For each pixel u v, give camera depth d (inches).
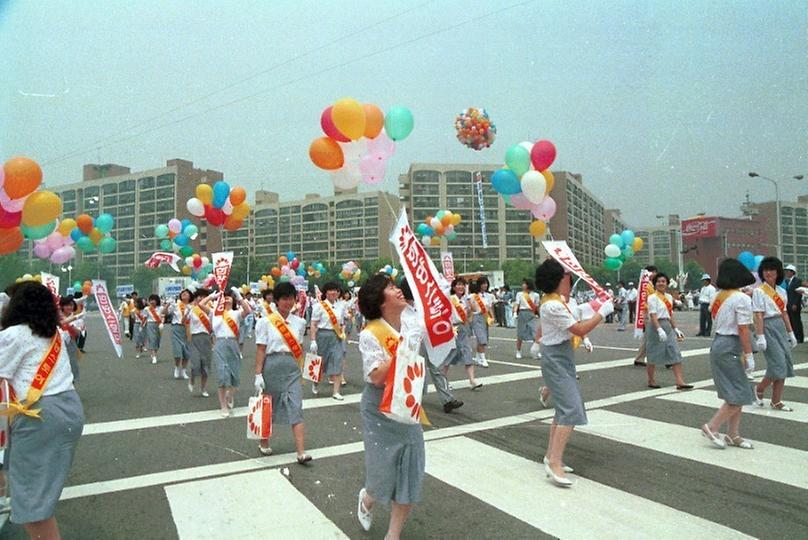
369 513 141.7
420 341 130.4
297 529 146.8
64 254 350.9
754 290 258.7
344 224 3580.2
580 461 197.0
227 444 228.5
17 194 214.8
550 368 181.3
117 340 402.6
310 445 225.3
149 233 2573.8
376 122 288.5
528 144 316.2
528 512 154.7
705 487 170.2
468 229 3129.9
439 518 152.2
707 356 449.7
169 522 152.1
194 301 363.6
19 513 125.0
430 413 275.9
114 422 271.0
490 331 845.8
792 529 141.4
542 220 343.3
